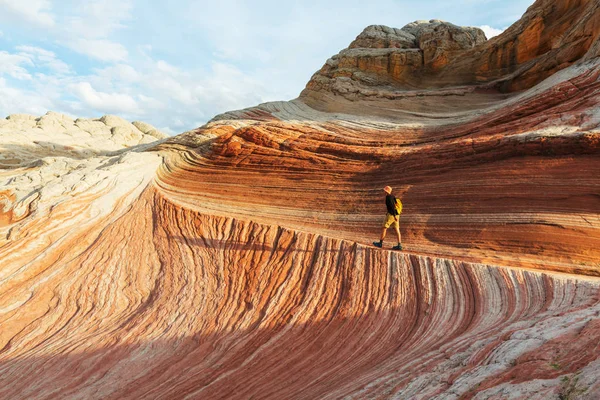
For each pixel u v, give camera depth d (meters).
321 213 13.66
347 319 8.59
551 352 4.36
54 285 12.12
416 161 13.14
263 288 10.43
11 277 12.44
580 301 6.40
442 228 11.10
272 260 11.33
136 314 10.65
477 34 24.14
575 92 12.63
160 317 10.28
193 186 17.11
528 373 4.07
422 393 4.75
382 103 22.41
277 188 15.45
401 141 15.77
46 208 14.67
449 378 4.93
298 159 15.98
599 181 9.65
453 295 8.02
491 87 20.70
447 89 21.66
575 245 9.12
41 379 8.45
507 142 11.38
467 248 10.24
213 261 12.05
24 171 24.88
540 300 6.95
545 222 9.69
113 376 8.26
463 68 22.59
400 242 10.66
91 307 11.23
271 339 8.61
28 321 10.98
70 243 13.86
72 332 10.30
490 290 7.73
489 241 10.14
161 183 17.84
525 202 10.34
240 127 20.55
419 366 5.82
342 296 9.29
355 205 13.38
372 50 25.44
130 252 13.22
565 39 17.02
